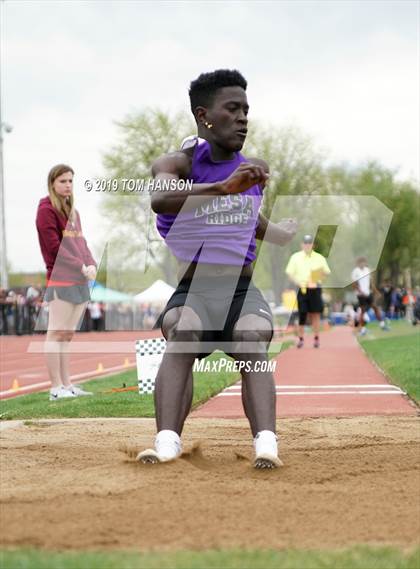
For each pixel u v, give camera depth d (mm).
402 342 38250
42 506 7547
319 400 18500
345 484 8562
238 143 9797
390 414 15828
